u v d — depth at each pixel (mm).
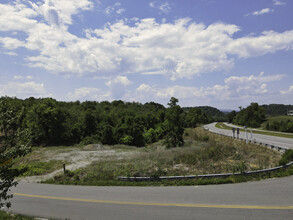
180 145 21578
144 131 47438
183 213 6961
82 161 18938
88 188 10789
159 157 15398
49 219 7188
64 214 7543
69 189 10789
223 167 12523
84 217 7180
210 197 8242
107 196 9227
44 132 39375
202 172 11859
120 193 9547
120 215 7141
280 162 12609
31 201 9148
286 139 29672
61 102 77312
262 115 89250
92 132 44188
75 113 51312
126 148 29531
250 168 12125
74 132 42344
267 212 6660
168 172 12133
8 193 10461
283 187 8977
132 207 7766
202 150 16562
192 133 34156
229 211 6879
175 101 22078
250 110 88688
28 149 5074
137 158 16391
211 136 30297
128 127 40031
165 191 9398
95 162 16703
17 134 5148
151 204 7930
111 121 50500
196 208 7281
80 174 13367
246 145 20109
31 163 18109
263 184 9547
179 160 14656
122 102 98000
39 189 11055
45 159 20188
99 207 7980
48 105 41625
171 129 21922
